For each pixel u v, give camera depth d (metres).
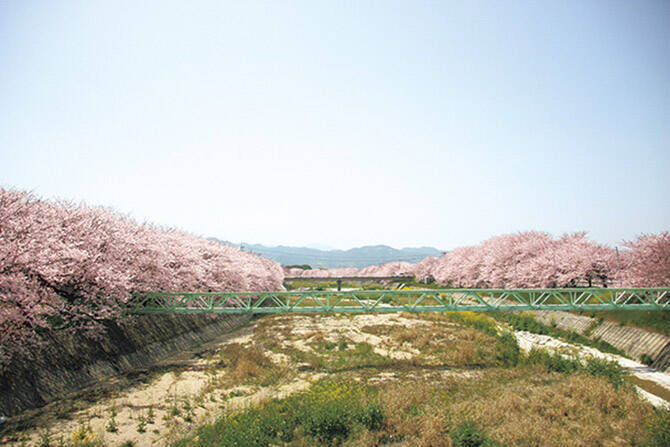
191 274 31.28
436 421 13.45
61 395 16.88
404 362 23.50
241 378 20.06
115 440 13.07
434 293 26.81
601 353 27.38
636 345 26.55
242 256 52.00
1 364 15.38
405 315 42.81
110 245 22.47
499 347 26.67
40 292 17.11
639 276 31.33
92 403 16.30
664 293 27.34
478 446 12.36
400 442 12.77
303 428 13.34
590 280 40.16
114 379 19.52
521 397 17.14
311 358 24.33
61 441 12.41
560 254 42.69
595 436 13.03
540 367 21.80
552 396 16.97
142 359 23.06
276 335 32.06
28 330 15.92
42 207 20.30
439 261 94.75
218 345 29.09
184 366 22.62
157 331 26.42
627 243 33.78
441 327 35.22
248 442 11.96
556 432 13.27
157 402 16.77
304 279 97.88
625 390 17.53
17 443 12.63
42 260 16.64
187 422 14.74
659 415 14.34
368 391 17.64
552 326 35.81
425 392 17.19
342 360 23.92
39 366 16.86
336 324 37.81
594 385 17.53
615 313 30.70
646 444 12.77
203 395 17.64
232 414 14.73
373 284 112.25
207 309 24.94
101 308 20.56
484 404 15.78
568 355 24.64
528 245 48.91
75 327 19.41
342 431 13.22
